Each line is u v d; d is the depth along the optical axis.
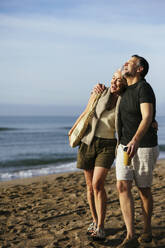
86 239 3.35
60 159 14.60
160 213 3.97
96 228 3.38
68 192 6.41
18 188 7.48
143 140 2.83
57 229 3.83
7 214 4.84
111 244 3.16
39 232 3.78
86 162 3.40
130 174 2.91
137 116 2.88
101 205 3.21
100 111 3.29
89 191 3.45
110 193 5.84
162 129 59.75
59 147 22.52
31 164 13.21
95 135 3.30
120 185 2.93
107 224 3.72
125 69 2.96
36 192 6.74
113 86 3.15
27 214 4.75
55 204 5.32
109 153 3.25
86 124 3.30
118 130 3.06
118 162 2.97
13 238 3.64
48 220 4.31
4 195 6.57
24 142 27.67
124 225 3.65
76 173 9.58
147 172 2.85
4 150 20.58
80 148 3.42
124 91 3.12
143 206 3.02
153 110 2.82
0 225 4.23
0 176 10.31
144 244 2.98
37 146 23.61
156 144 2.91
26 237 3.64
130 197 2.90
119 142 3.09
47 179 8.89
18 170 11.62
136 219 3.79
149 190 2.97
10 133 41.59
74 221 4.12
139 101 2.82
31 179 9.07
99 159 3.24
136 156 2.87
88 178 3.45
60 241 3.38
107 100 3.27
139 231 3.37
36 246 3.32
